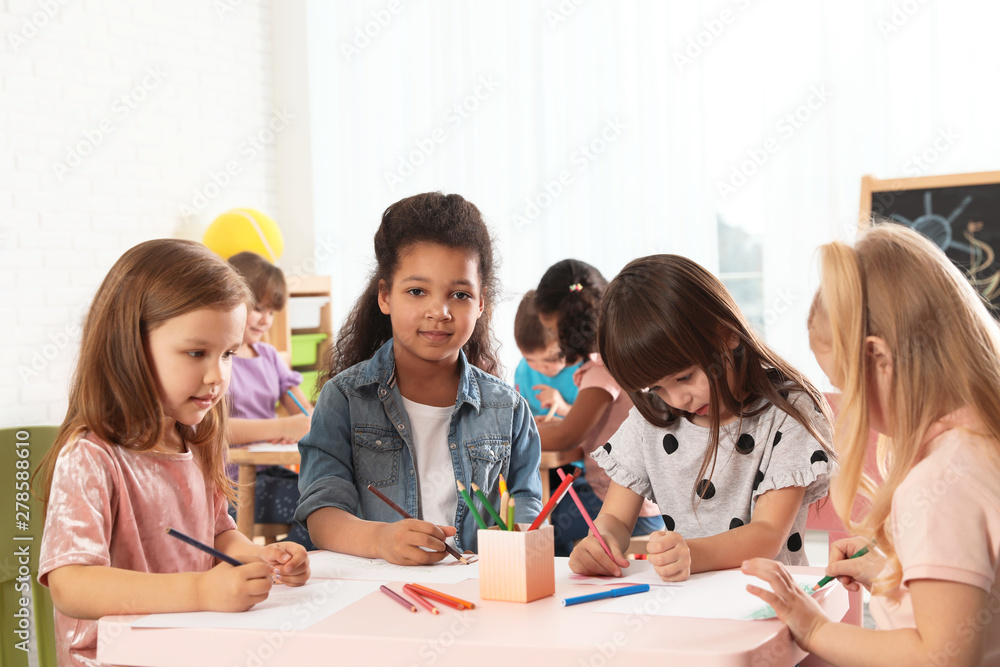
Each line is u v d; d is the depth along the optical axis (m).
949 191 2.75
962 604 0.71
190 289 1.00
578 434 2.06
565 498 2.03
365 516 1.30
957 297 0.81
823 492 1.16
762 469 1.16
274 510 2.35
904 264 0.81
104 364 1.01
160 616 0.83
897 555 0.79
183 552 1.08
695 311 1.08
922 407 0.79
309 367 3.71
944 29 3.03
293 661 0.77
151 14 3.47
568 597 0.87
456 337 1.32
